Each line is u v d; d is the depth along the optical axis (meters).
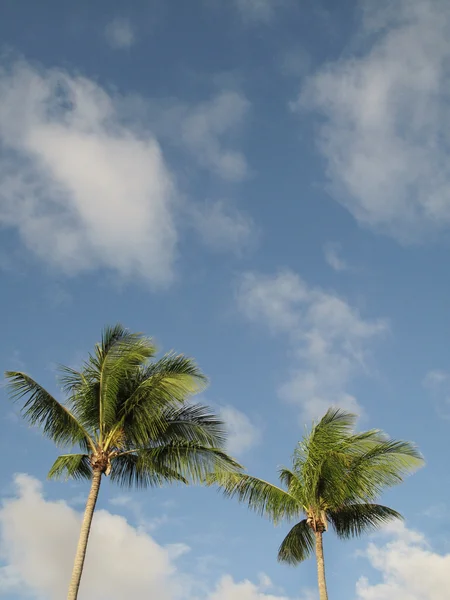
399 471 22.53
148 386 21.09
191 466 21.05
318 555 22.66
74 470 22.00
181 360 21.77
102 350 21.52
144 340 21.56
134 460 21.66
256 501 24.48
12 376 20.73
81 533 19.23
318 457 23.12
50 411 20.92
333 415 24.19
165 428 21.20
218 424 21.84
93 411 21.38
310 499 23.44
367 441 23.20
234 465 21.52
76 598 18.19
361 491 22.59
